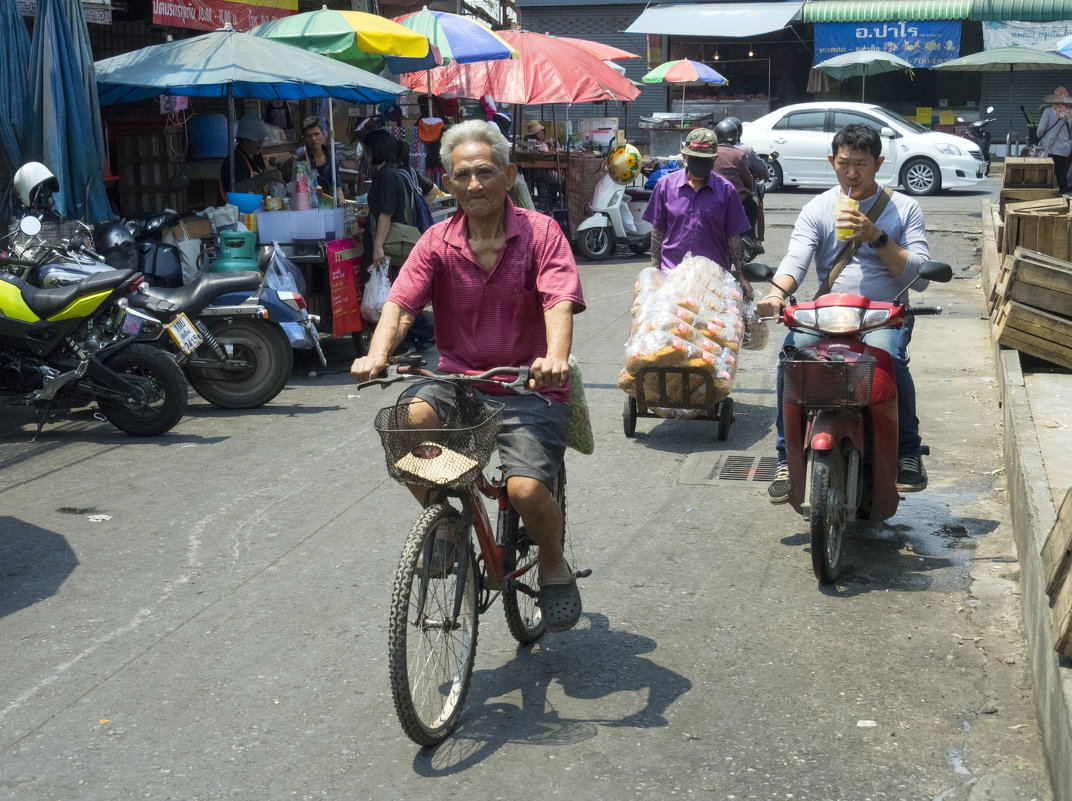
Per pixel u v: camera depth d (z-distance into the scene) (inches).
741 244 279.3
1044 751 130.5
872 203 198.7
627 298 480.1
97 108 347.9
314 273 394.0
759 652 160.1
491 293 142.9
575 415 155.8
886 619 170.2
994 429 270.2
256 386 308.8
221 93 380.2
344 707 146.3
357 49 399.2
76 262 299.0
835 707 144.0
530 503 137.1
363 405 315.0
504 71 547.2
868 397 179.5
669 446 270.1
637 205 607.8
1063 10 1032.2
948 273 181.9
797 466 189.8
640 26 1099.3
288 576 191.2
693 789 126.0
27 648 164.9
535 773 130.0
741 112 1142.3
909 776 128.0
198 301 291.9
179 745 137.3
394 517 220.1
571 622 146.3
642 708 144.7
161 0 406.6
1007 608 172.7
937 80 1118.4
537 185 650.8
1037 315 282.0
